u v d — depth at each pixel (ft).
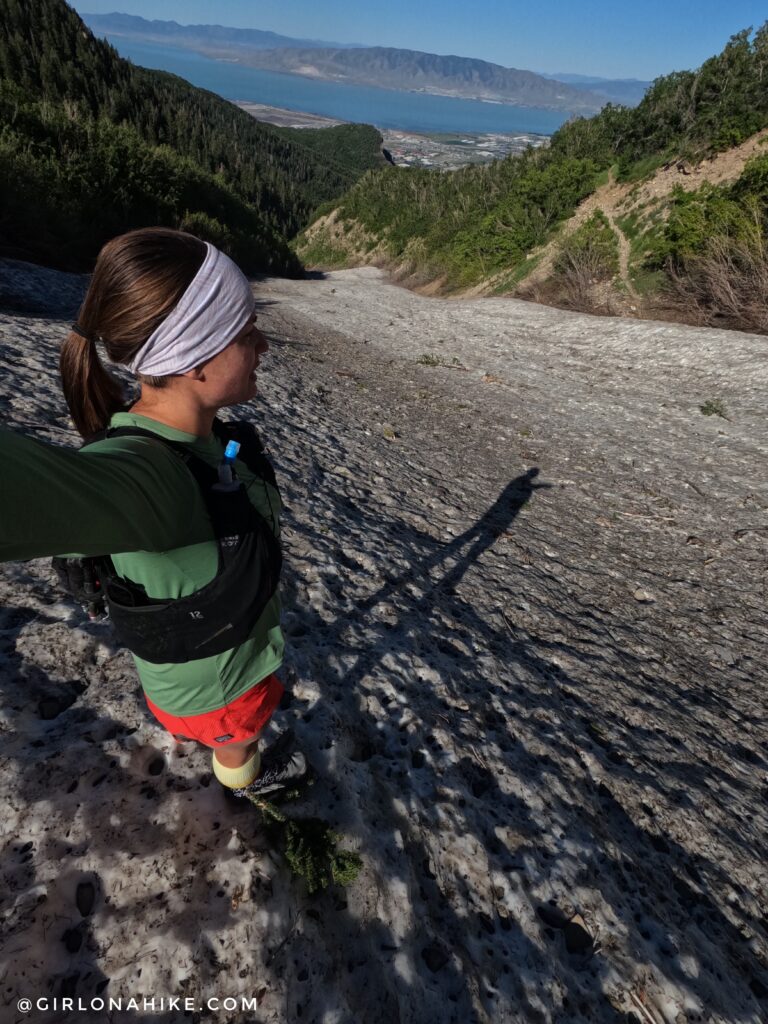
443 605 13.17
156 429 3.27
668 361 42.78
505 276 83.82
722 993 6.66
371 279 122.31
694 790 10.09
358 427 26.71
